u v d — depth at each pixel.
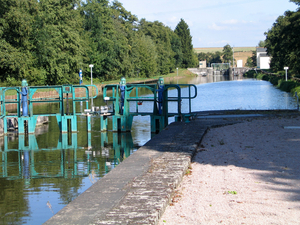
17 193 8.06
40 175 9.74
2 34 34.53
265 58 129.12
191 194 6.06
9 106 31.61
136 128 19.45
